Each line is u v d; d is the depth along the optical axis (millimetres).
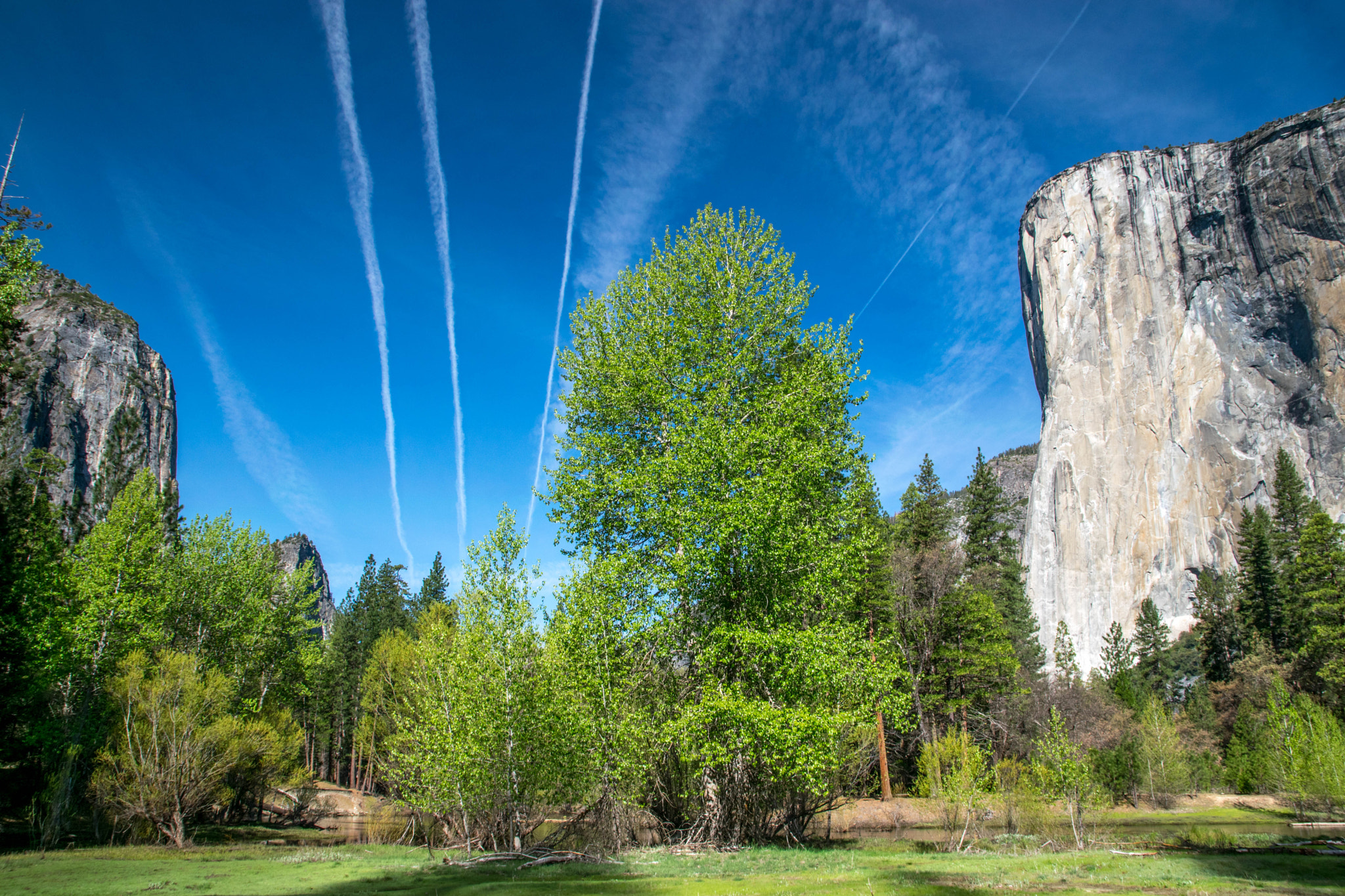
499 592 16297
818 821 23000
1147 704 45656
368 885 11180
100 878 12523
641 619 14781
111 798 21094
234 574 37625
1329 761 29281
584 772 15266
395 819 23281
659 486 15859
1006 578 54719
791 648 14500
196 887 11195
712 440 15578
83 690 29594
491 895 9594
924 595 39562
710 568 15031
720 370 17047
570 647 15195
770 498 14758
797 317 18562
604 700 14539
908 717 34969
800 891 9234
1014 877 10484
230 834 24969
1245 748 43938
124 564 33062
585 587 15086
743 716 13766
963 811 17281
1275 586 63000
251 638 36938
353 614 81125
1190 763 41156
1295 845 15977
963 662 38750
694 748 14812
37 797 21531
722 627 14953
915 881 10102
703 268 18109
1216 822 26625
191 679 23109
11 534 28297
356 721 62094
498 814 16922
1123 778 35031
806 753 13828
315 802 39562
